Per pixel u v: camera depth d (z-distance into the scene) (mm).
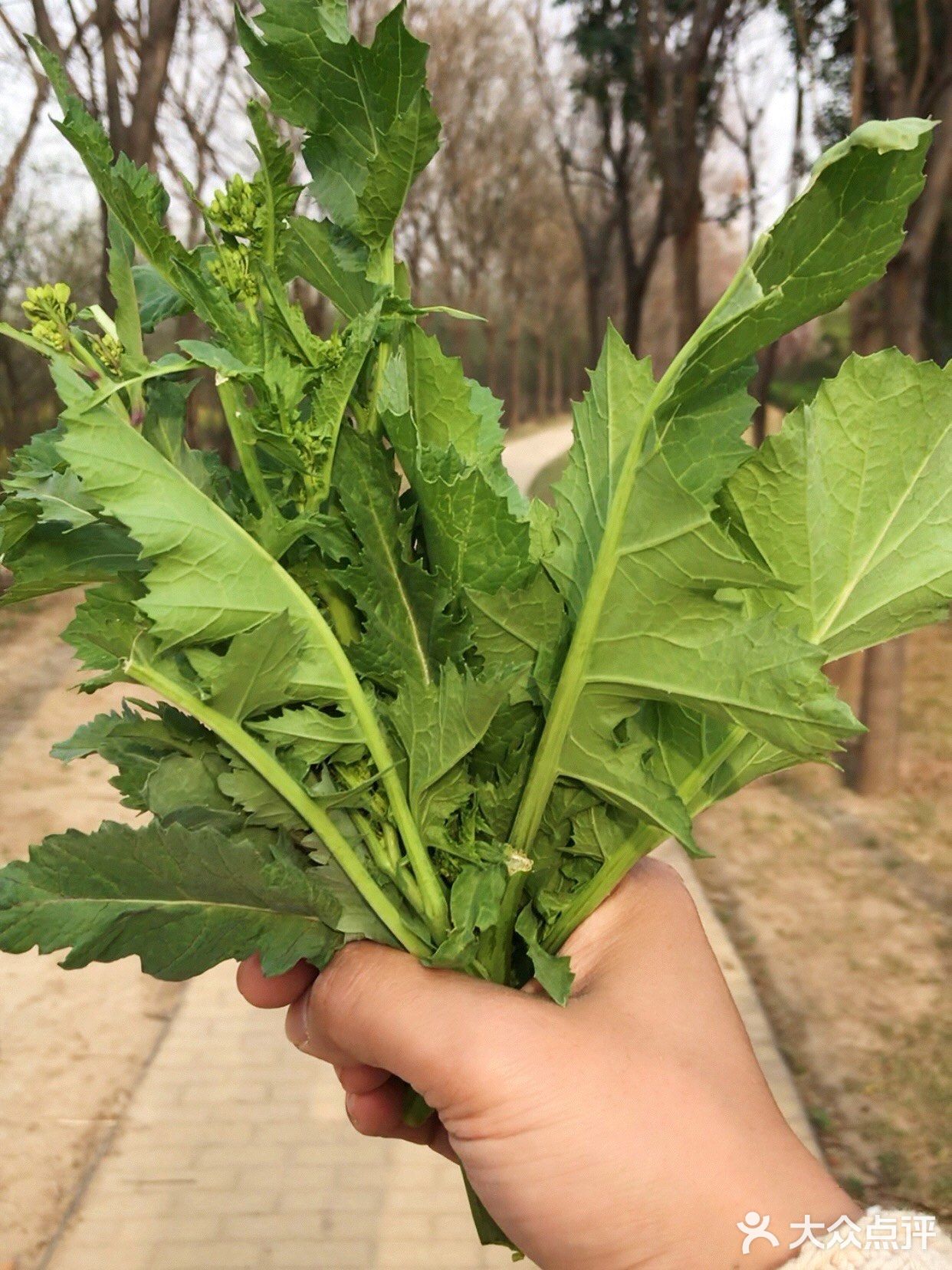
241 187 212
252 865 214
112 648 210
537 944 257
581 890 270
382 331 237
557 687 229
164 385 222
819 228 187
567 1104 228
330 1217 575
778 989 770
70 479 224
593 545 229
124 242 219
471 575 231
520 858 240
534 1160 228
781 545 222
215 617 207
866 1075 674
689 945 288
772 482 215
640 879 305
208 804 234
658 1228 219
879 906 876
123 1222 570
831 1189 221
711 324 186
